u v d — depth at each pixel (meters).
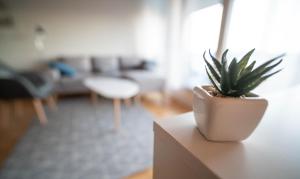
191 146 0.51
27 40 3.43
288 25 1.56
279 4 1.59
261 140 0.59
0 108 2.84
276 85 1.60
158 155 0.65
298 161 0.49
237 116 0.50
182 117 0.69
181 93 3.32
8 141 1.98
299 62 1.57
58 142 1.97
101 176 1.51
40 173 1.52
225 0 1.44
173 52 3.29
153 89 3.20
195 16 2.85
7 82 2.12
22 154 1.76
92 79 2.99
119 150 1.86
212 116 0.50
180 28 3.15
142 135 2.16
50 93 2.84
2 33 3.26
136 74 3.33
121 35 4.04
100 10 3.74
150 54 4.38
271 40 1.66
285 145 0.56
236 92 0.51
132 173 1.56
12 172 1.53
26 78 2.64
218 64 0.56
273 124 0.72
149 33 4.22
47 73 2.94
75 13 3.60
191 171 0.49
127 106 3.08
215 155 0.48
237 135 0.54
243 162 0.47
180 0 3.05
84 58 3.67
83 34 3.76
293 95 1.10
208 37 2.44
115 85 2.64
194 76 3.18
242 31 1.61
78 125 2.37
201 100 0.54
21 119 2.49
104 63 3.78
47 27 3.49
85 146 1.91
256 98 0.50
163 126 0.62
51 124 2.37
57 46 3.64
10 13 3.22
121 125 2.40
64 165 1.62
